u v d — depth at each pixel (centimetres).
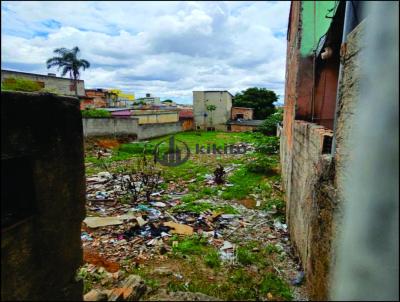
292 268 442
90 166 1327
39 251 184
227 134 2878
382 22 151
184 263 478
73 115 211
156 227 639
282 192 871
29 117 170
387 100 145
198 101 3419
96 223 657
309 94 573
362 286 157
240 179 1066
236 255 499
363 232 158
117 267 464
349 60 219
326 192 262
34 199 179
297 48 575
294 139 550
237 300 355
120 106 3503
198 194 905
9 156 157
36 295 183
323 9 548
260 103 3691
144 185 966
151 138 2517
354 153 191
